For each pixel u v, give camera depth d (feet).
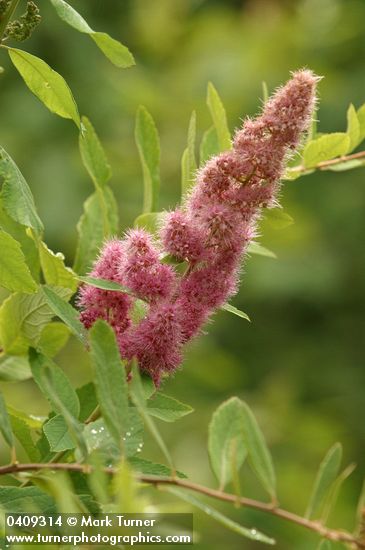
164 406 11.68
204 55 40.32
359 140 15.52
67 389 11.18
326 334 36.70
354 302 37.09
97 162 14.25
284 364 35.96
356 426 34.99
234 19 43.16
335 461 11.51
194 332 11.62
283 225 14.07
